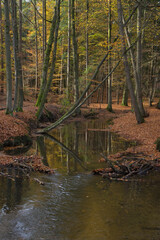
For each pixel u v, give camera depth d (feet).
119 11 49.67
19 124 47.80
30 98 95.76
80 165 29.66
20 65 60.90
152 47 77.97
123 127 59.72
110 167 28.35
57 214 16.92
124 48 53.11
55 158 32.96
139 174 26.22
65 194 20.51
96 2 69.56
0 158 30.37
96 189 21.75
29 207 17.90
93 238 14.02
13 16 53.16
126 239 13.91
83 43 122.83
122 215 16.76
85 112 93.04
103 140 46.52
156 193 20.80
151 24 55.21
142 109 66.59
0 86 93.15
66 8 108.37
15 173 25.82
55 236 14.25
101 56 96.17
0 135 40.34
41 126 62.90
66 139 47.75
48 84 61.46
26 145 41.70
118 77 119.55
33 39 125.80
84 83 103.19
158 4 38.40
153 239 13.91
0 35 88.53
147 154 33.45
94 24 89.97
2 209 17.47
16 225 15.39
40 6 96.12
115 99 155.63
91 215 16.75
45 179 24.29
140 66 64.49
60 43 116.88
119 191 21.26
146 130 50.90
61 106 91.09
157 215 16.76
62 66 120.78
